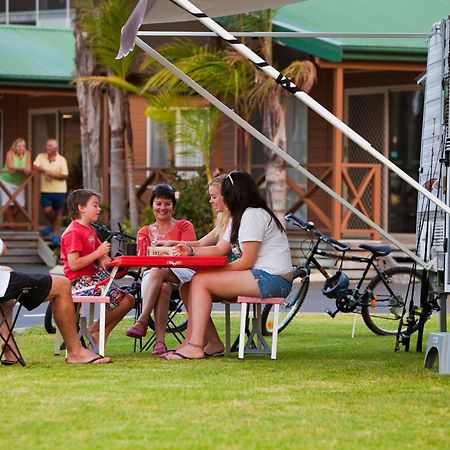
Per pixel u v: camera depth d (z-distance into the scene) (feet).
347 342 60.08
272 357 50.29
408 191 115.55
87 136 117.29
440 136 50.98
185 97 107.34
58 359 50.47
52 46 139.33
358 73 117.19
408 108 114.93
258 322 52.39
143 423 34.37
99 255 50.29
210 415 35.76
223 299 50.62
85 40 111.96
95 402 37.91
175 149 132.05
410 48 101.96
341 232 106.42
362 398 39.37
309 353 53.93
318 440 32.19
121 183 115.03
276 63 113.50
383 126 115.96
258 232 49.32
